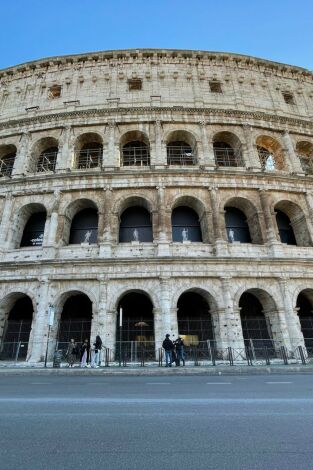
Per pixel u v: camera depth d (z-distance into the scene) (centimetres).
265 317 3178
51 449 650
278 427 784
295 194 3622
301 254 3275
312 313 3422
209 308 3159
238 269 3002
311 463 566
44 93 4316
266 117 4072
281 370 2206
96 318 2809
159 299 2872
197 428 784
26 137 3894
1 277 3002
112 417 895
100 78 4306
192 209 3634
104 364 2647
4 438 722
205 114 3947
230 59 4509
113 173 3384
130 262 2952
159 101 4056
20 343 2967
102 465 566
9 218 3347
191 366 2414
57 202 3334
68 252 3134
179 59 4428
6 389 1455
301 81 4722
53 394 1291
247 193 3497
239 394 1243
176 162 3938
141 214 3559
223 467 551
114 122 3831
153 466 559
